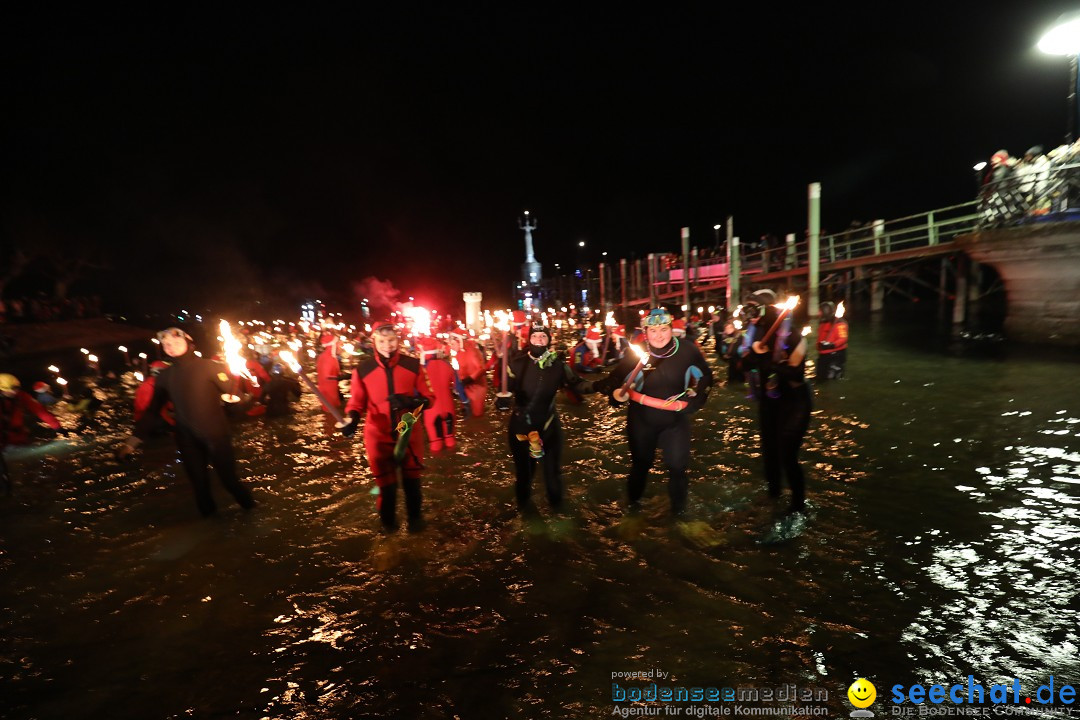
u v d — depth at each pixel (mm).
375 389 4793
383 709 2889
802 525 4547
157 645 3525
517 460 5125
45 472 7246
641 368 4691
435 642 3396
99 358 23500
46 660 3430
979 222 13531
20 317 28594
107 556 4766
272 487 6219
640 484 5062
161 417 5262
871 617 3385
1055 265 11406
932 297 27578
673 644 3246
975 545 4105
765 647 3180
